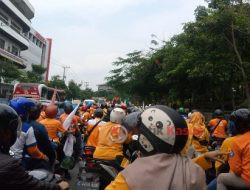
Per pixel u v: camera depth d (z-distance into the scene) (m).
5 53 55.50
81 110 16.36
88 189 5.61
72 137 8.52
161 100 39.62
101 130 6.06
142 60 37.31
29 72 57.59
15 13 66.62
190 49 22.38
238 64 21.11
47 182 2.76
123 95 47.28
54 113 7.84
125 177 2.25
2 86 45.91
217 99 30.12
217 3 20.64
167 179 2.23
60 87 66.88
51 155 5.54
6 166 2.50
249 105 19.91
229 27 20.06
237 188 4.03
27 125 5.04
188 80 26.42
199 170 2.36
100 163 5.71
